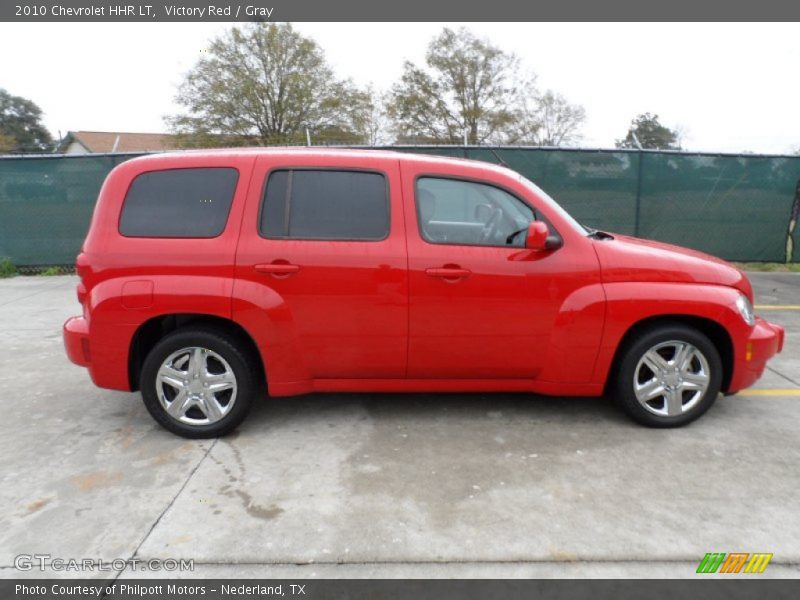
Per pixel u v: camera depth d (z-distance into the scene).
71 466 3.03
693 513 2.57
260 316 3.19
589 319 3.27
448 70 31.19
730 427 3.49
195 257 3.18
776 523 2.49
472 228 3.38
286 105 27.77
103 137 38.84
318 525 2.49
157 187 3.27
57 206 8.95
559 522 2.50
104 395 4.12
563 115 30.84
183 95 27.05
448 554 2.29
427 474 2.94
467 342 3.32
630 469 2.97
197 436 3.34
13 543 2.37
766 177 8.79
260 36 27.19
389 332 3.28
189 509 2.62
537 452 3.18
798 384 4.24
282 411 3.79
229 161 3.29
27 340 5.56
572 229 3.35
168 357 3.27
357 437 3.39
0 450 3.23
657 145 11.40
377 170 3.32
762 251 9.06
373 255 3.21
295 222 3.24
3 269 9.00
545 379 3.43
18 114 46.59
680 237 8.91
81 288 3.28
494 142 29.56
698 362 3.39
